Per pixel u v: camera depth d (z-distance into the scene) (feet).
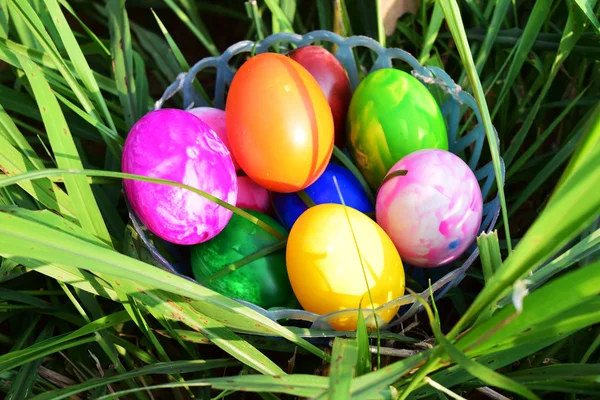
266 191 1.15
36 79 1.00
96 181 1.16
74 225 0.98
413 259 1.05
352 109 1.12
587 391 0.94
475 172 1.14
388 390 0.85
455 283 1.01
